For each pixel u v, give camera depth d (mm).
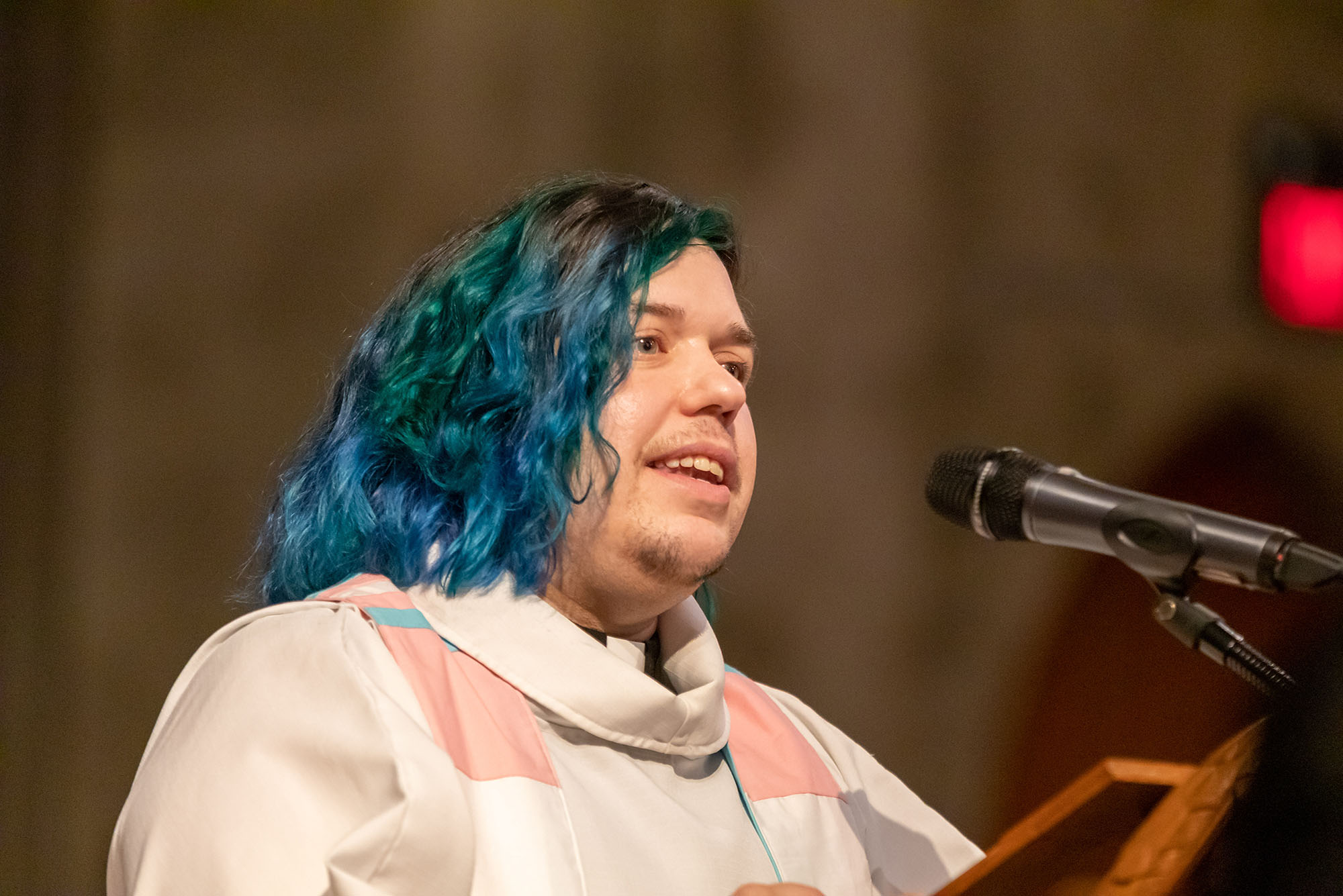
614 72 17438
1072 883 3920
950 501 4949
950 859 5875
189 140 16641
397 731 3980
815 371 17953
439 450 5082
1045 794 17531
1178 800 2850
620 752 4758
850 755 5988
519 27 17109
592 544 4922
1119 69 19969
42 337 16250
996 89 19219
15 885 15539
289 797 3877
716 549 4957
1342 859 2275
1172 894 2670
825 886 5031
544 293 5098
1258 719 2746
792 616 17547
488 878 3965
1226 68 20594
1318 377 20312
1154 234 19844
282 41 16781
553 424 4863
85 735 15828
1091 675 17688
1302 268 20266
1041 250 19156
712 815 4859
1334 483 19859
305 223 16625
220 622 16078
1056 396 18953
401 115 16750
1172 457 19156
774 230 17922
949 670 17734
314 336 16453
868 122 18406
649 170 17438
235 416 16328
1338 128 20906
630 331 4980
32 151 16312
